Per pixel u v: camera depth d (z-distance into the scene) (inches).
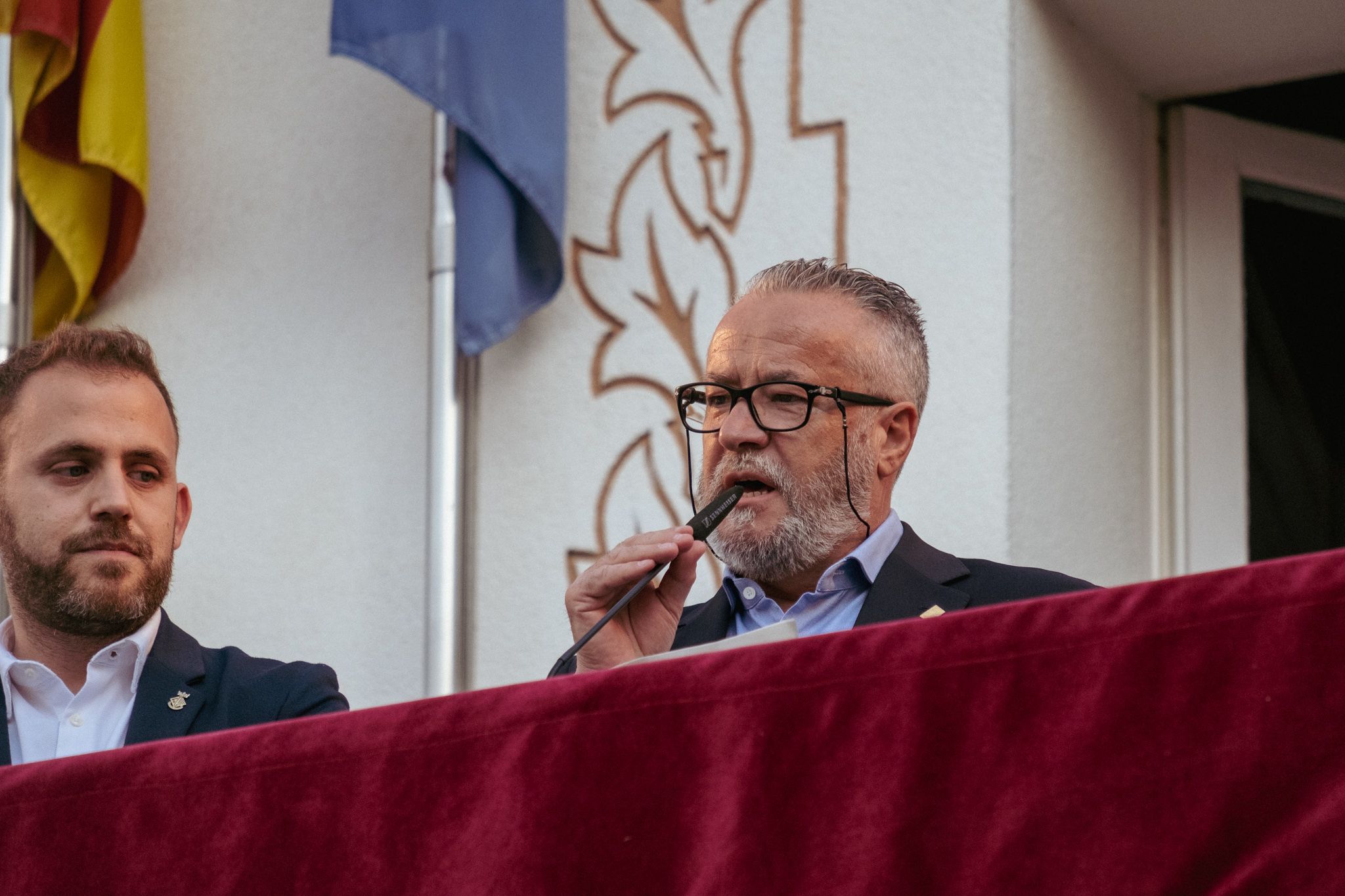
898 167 203.3
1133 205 217.2
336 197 250.5
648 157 223.1
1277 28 201.2
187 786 92.2
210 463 253.9
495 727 87.2
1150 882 71.3
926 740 77.6
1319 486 227.0
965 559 157.6
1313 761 69.4
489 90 217.6
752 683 82.4
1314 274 231.6
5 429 141.2
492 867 84.4
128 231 252.1
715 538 145.6
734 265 214.5
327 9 255.6
